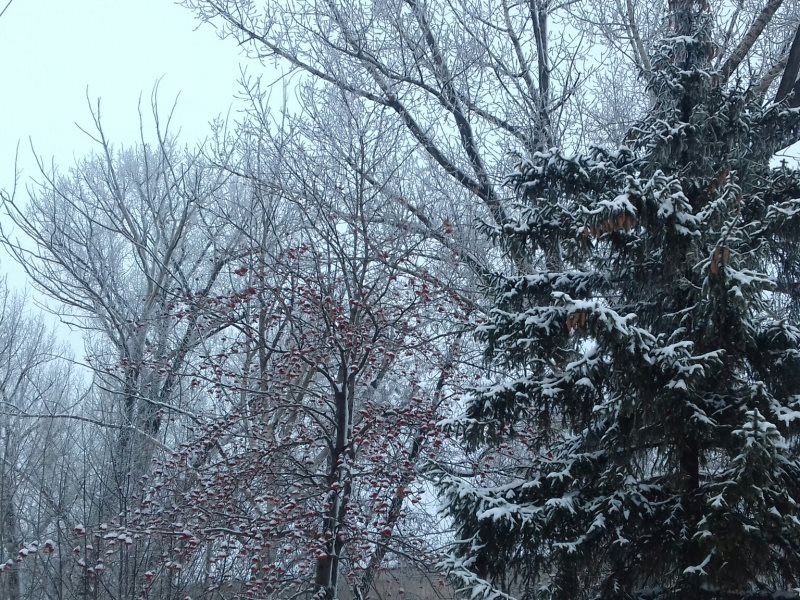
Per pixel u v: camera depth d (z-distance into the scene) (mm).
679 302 6938
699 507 6328
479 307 10188
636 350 6129
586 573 6672
